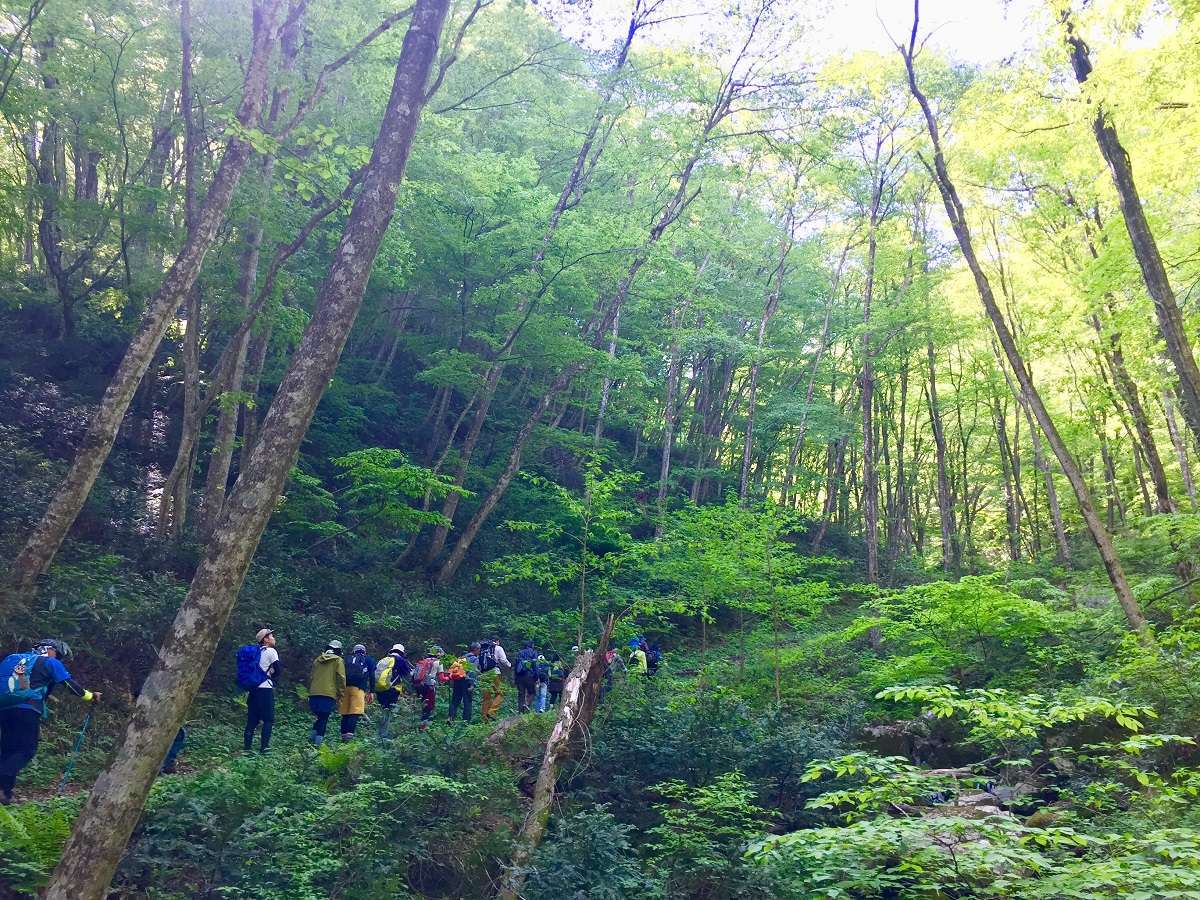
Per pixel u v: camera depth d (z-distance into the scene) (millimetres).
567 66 22922
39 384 19328
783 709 13930
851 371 37125
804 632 22047
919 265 25594
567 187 22562
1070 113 12586
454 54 15375
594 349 22312
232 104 17875
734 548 16484
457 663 13492
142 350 11594
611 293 24969
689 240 29844
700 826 8391
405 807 8000
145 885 6441
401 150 6383
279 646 14383
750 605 16672
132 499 17047
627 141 24406
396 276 19953
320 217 15727
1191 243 13734
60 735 9859
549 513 24266
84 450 11289
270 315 17000
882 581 30375
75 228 22516
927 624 15227
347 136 18016
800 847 6012
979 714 6527
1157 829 6344
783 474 38688
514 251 22234
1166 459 31469
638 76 21781
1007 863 6023
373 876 7000
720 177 24922
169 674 5246
